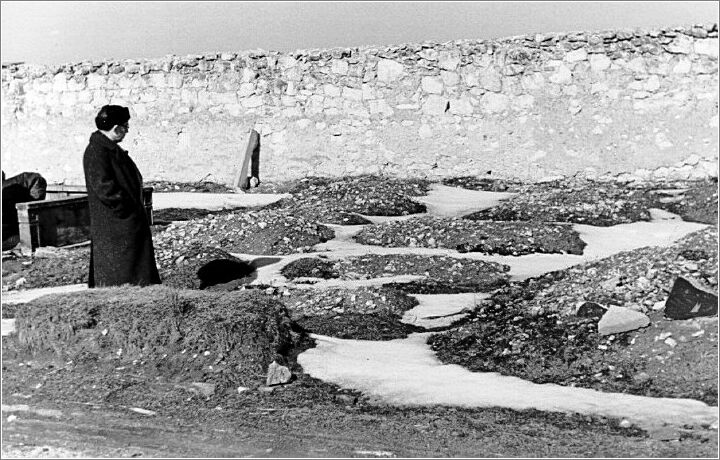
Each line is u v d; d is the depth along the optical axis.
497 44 19.08
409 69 19.64
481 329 8.89
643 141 18.27
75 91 21.31
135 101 21.06
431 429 6.41
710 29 17.81
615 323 8.02
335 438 6.28
